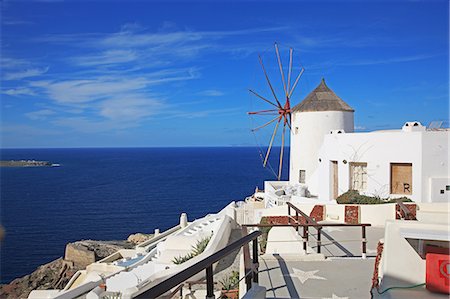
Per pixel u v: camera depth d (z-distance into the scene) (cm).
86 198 9631
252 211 2756
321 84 3450
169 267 1911
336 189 2600
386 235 702
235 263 1931
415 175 2181
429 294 645
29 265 4581
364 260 1106
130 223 6738
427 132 2159
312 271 1009
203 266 456
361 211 1762
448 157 2161
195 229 2558
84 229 6334
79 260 4041
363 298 836
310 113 3247
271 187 3309
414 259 685
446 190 2139
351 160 2417
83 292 1877
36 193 10662
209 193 10238
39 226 6575
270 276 971
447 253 664
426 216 808
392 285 677
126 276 1972
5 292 3631
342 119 3219
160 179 14100
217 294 1378
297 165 3366
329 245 1343
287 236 1379
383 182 2283
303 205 1936
